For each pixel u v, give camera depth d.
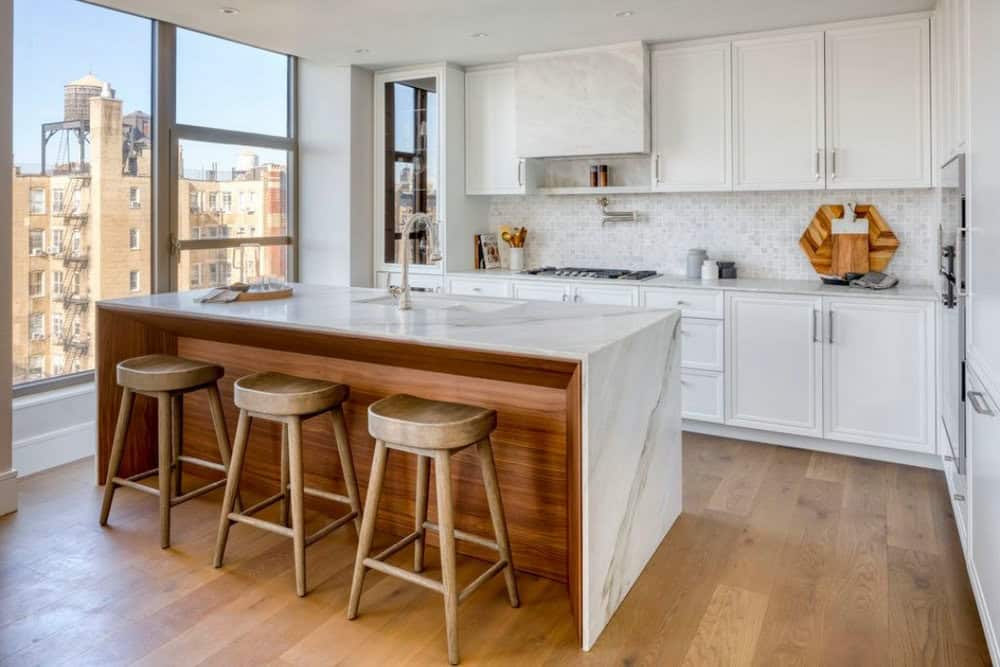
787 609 2.27
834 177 3.89
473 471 2.61
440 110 4.84
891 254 4.05
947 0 3.05
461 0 3.53
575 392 2.06
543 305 2.99
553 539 2.47
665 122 4.33
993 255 1.85
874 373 3.64
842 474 3.53
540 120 4.57
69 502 3.12
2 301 2.95
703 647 2.07
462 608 2.29
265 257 4.95
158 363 2.86
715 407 4.09
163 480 2.67
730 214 4.50
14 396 3.51
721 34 4.10
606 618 2.19
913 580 2.44
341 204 4.98
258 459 3.22
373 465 2.20
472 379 2.57
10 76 2.91
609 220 4.90
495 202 5.31
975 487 2.19
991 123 1.88
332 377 2.92
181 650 2.04
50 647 2.04
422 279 5.01
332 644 2.07
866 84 3.78
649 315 2.71
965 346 2.50
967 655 2.01
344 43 4.34
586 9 3.66
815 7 3.59
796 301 3.80
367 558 2.21
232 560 2.59
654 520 2.65
